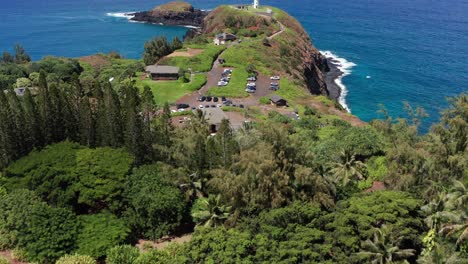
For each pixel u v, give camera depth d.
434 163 75.94
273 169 65.00
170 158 76.38
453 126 83.94
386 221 60.03
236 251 54.44
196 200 71.75
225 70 165.88
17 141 76.38
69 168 70.25
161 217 68.38
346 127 106.25
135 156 75.81
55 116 79.31
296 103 140.75
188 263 54.88
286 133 69.81
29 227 60.28
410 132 94.38
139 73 171.62
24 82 160.12
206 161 74.50
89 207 70.75
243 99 140.88
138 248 63.16
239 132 85.56
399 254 54.66
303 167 65.94
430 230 58.06
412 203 62.03
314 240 57.03
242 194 64.69
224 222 64.31
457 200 58.44
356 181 79.69
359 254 54.91
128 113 74.88
